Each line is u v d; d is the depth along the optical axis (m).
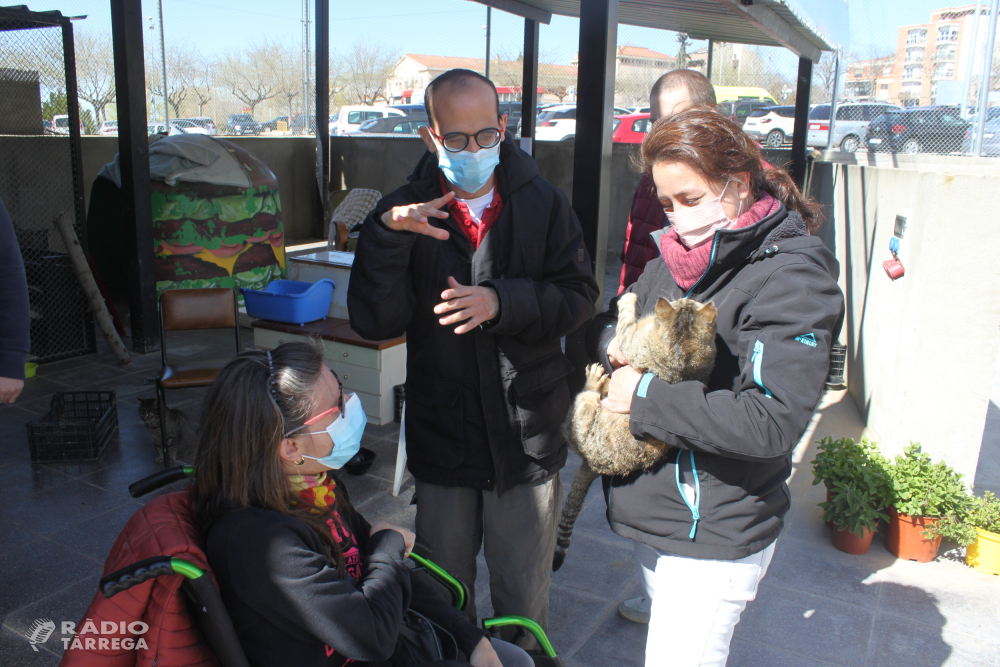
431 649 1.68
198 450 1.46
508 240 2.04
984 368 3.70
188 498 1.51
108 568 1.37
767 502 1.65
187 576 1.26
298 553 1.40
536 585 2.20
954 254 3.64
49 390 5.56
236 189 7.41
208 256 7.25
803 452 4.73
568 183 11.23
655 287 2.01
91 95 20.45
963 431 3.80
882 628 2.95
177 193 7.00
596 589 3.19
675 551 1.67
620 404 1.65
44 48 7.18
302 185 12.66
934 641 2.87
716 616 1.64
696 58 17.34
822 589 3.22
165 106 14.33
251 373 1.44
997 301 3.61
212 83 27.41
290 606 1.38
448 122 1.87
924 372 3.80
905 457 3.70
